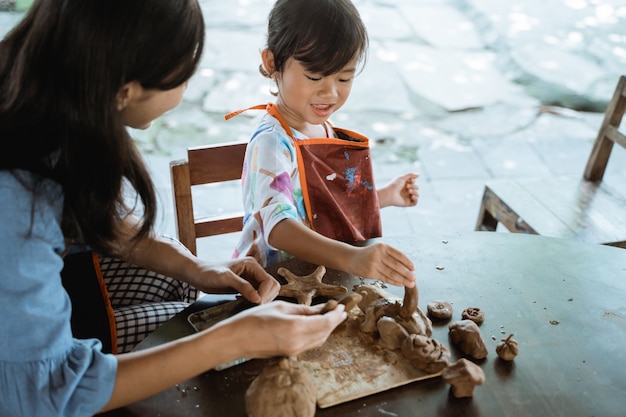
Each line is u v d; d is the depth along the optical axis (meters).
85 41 0.74
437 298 1.11
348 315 1.05
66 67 0.75
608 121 2.04
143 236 0.97
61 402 0.81
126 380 0.84
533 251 1.25
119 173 0.83
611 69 3.84
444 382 0.92
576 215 1.94
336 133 1.55
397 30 4.18
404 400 0.90
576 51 4.05
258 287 1.11
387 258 1.06
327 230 1.45
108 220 0.87
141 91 0.82
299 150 1.38
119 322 1.22
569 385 0.94
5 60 0.82
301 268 1.18
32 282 0.81
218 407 0.88
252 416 0.84
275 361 0.86
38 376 0.81
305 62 1.24
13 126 0.78
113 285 1.35
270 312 0.89
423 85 3.54
